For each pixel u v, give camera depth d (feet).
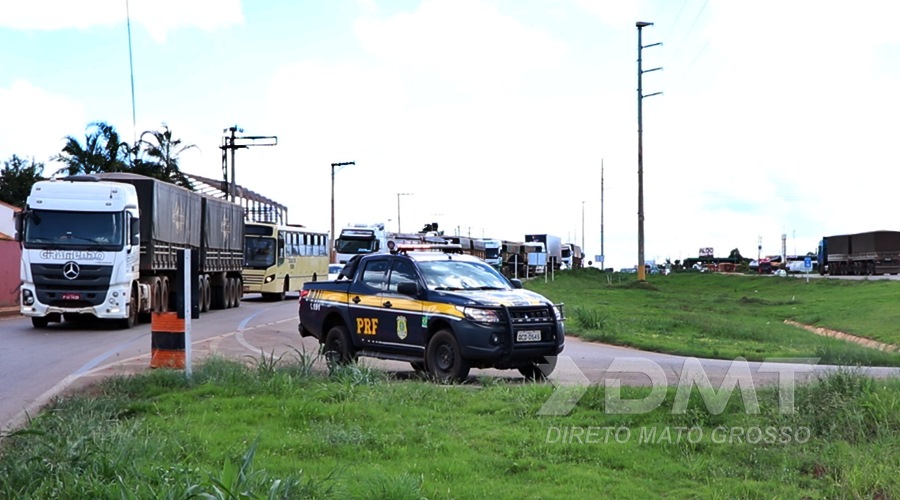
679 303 139.03
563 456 27.53
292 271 152.66
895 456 26.63
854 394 33.27
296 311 112.47
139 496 21.30
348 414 32.71
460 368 44.04
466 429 30.99
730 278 222.48
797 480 25.53
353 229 177.58
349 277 51.57
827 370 39.86
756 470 26.50
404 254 49.42
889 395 32.63
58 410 34.04
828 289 161.27
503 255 258.78
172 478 22.36
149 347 63.05
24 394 41.81
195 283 41.91
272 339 70.54
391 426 31.07
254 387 37.68
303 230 159.63
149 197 86.63
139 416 33.22
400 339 47.37
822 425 30.81
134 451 25.49
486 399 36.19
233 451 27.04
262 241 145.18
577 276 234.58
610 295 154.30
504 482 24.64
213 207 111.34
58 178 86.33
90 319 86.99
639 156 189.98
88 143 165.58
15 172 187.11
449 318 44.55
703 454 28.14
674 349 64.95
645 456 27.63
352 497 21.91
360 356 50.03
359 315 49.67
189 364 41.06
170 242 93.30
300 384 38.88
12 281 116.47
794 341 74.95
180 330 47.88
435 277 47.52
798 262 340.18
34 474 23.16
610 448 28.27
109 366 50.42
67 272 77.36
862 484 24.31
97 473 23.24
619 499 23.35
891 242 246.06
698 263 487.20
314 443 28.45
